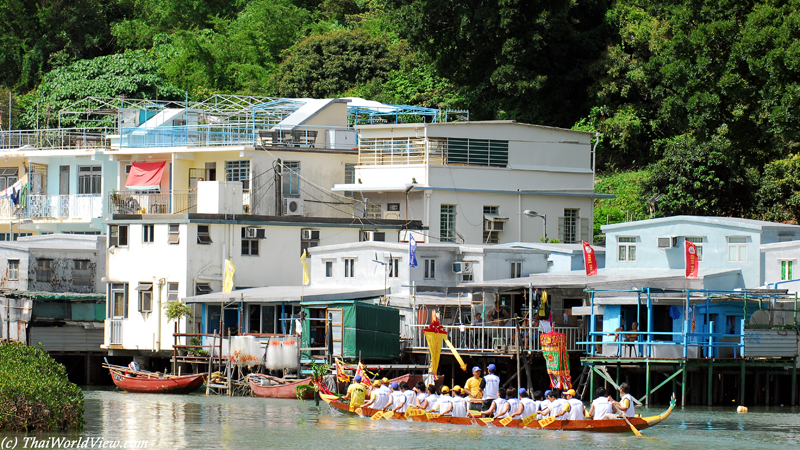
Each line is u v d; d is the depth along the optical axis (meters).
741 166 102.06
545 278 79.31
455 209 98.69
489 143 100.75
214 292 88.06
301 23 163.12
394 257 82.94
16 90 151.50
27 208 110.62
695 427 60.69
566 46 118.06
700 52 85.81
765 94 80.94
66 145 119.38
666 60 89.75
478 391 64.12
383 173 99.75
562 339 68.50
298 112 107.75
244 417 65.12
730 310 72.25
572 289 79.38
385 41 142.00
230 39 156.12
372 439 56.59
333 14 166.75
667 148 107.31
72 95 131.50
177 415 65.94
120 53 148.25
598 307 75.62
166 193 100.25
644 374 74.81
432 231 97.25
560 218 104.12
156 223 89.31
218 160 102.25
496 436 57.34
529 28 113.38
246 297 81.50
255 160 98.50
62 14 156.62
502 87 115.00
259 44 157.12
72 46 155.88
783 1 82.81
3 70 156.88
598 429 58.59
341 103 110.56
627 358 68.56
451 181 98.56
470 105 124.50
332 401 66.94
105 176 107.94
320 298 79.19
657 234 86.94
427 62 121.69
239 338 77.75
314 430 59.69
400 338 79.62
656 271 83.44
